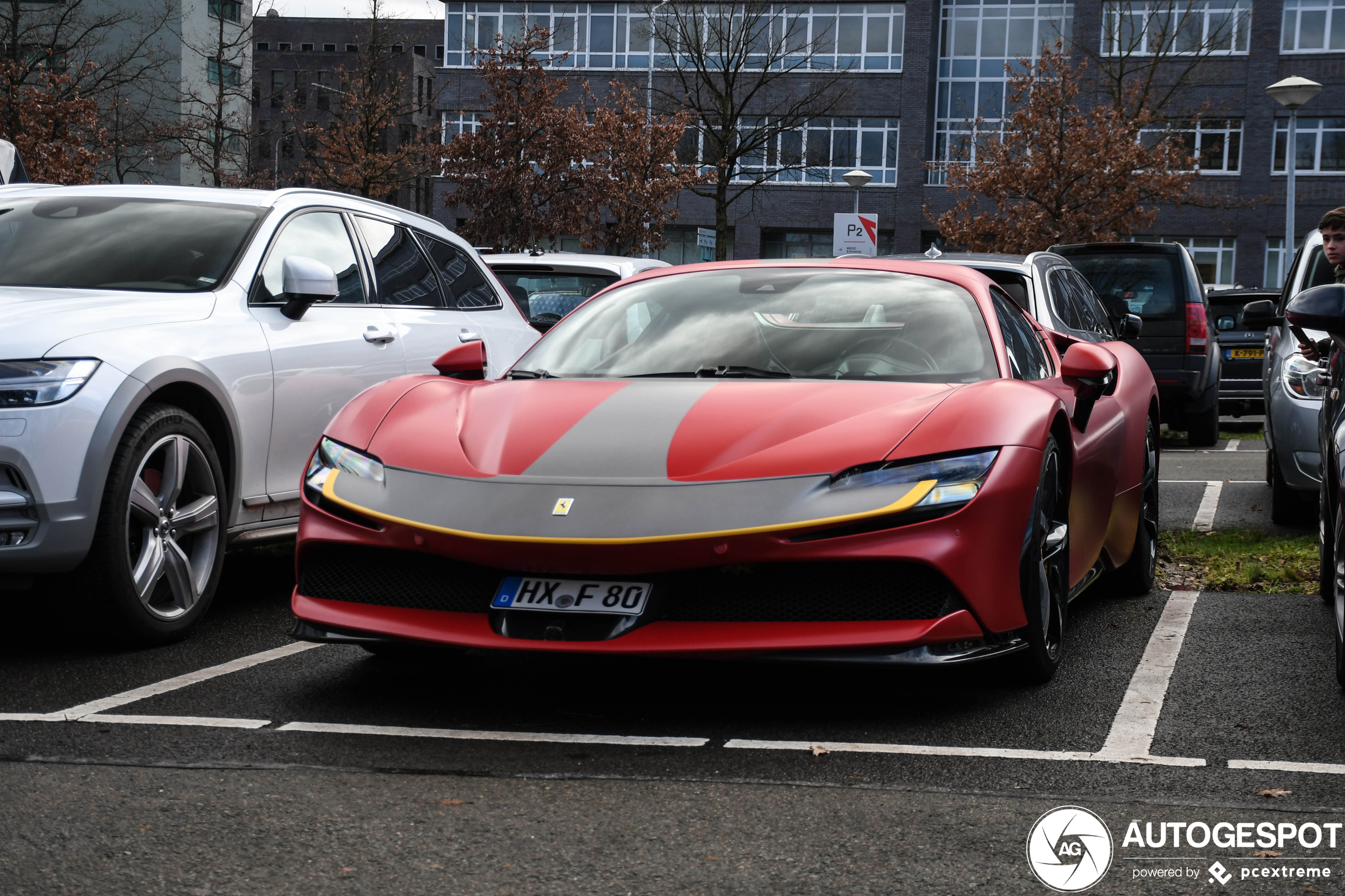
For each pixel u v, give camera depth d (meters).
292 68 84.69
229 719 3.61
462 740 3.43
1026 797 2.99
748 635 3.45
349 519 3.71
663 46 48.38
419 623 3.63
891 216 49.09
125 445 4.38
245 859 2.59
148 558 4.48
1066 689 4.01
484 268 7.09
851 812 2.88
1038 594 3.81
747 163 48.84
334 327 5.56
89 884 2.46
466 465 3.71
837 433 3.65
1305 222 47.22
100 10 50.25
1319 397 7.29
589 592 3.47
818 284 4.75
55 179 25.20
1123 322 9.01
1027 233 32.22
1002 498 3.57
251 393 5.01
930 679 4.12
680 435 3.71
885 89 48.69
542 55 48.88
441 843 2.68
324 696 3.87
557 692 3.94
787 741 3.43
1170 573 6.29
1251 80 47.12
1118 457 5.07
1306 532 7.53
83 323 4.45
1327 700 3.89
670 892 2.45
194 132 37.03
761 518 3.41
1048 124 32.72
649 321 4.64
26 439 4.10
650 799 2.96
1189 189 36.12
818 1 48.75
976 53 49.03
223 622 5.03
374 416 4.03
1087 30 47.16
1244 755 3.32
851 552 3.40
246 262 5.31
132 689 3.96
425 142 36.41
